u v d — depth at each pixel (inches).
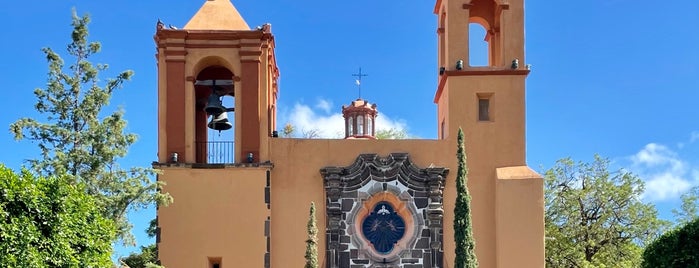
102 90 1130.7
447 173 1278.3
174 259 1213.1
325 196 1262.3
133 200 1122.7
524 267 1234.0
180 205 1228.5
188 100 1261.1
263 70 1274.6
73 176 1055.0
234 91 1282.0
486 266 1256.2
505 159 1288.1
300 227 1253.1
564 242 1674.5
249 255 1223.5
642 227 1684.3
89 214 970.7
